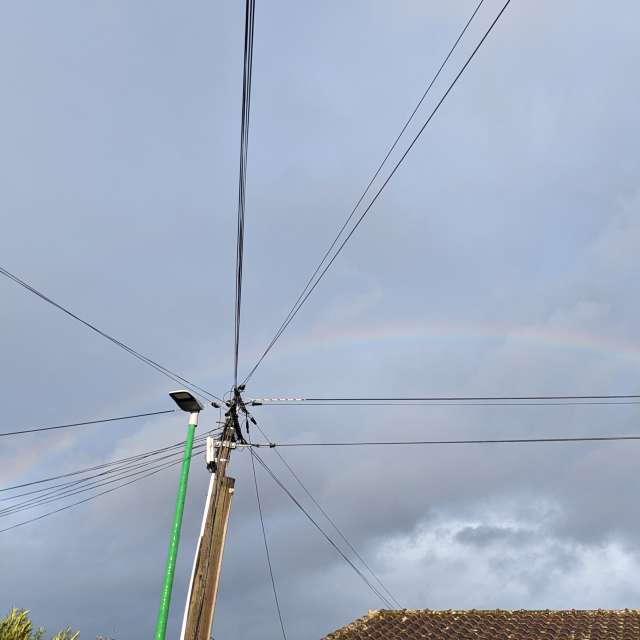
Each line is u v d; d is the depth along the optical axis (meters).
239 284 17.84
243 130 13.98
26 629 14.66
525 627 18.97
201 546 16.81
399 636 18.39
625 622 19.30
